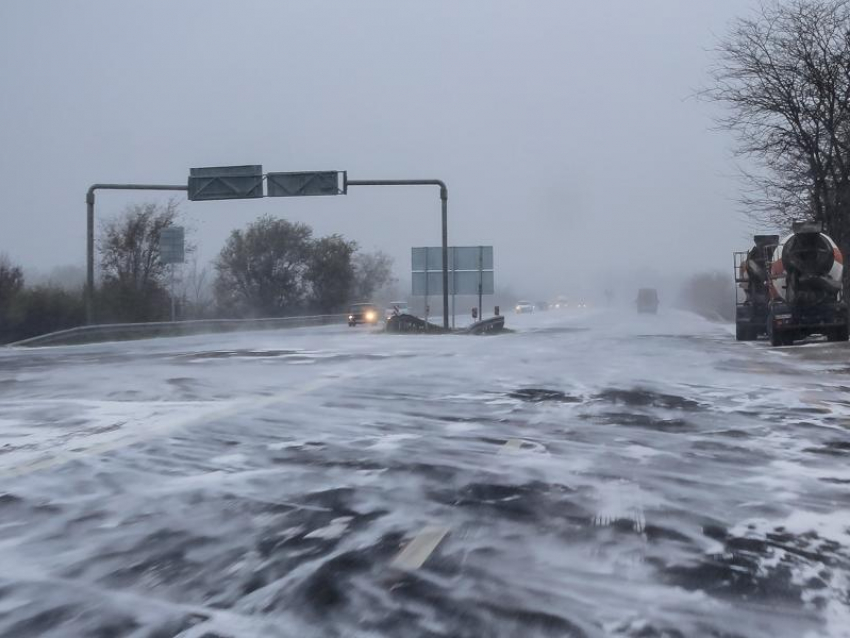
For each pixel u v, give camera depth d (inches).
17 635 157.2
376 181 1561.3
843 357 791.1
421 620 163.5
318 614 166.4
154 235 2204.7
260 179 1528.1
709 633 158.2
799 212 1350.9
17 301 1598.2
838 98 1241.4
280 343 1157.7
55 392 522.9
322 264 2849.4
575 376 598.2
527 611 167.9
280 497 255.6
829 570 193.2
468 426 382.9
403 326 1632.6
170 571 190.9
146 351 1000.9
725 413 420.2
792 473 287.7
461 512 239.6
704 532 220.8
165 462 304.5
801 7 1251.2
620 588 180.7
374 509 243.0
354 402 461.4
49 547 208.1
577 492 262.1
